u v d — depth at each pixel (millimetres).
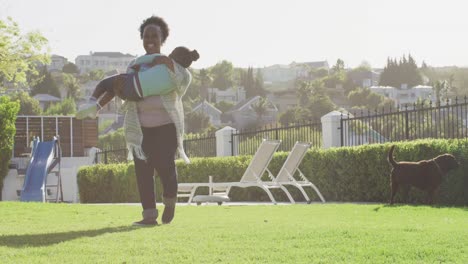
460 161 12125
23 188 26375
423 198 12820
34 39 20078
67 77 180125
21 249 5664
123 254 5355
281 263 4879
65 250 5574
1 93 22375
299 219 8539
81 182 24641
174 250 5504
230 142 21234
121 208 12016
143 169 7863
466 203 12039
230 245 5738
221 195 14938
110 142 84438
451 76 111938
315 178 15977
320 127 17750
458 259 5012
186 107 147625
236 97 186875
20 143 35750
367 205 12023
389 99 153750
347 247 5570
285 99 176875
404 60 185500
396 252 5281
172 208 8070
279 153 16969
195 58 7871
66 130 37094
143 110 7762
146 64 7785
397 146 13547
